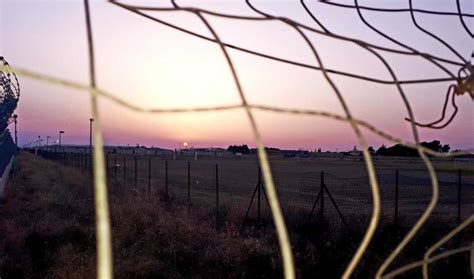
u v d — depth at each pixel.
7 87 10.49
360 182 33.69
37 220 13.56
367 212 16.78
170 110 0.86
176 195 22.50
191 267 9.32
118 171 46.41
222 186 32.22
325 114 0.99
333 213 16.42
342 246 9.44
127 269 8.65
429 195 24.98
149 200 17.98
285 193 25.56
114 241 10.65
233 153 153.12
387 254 9.00
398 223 12.55
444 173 38.34
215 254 9.79
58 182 27.02
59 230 11.41
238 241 10.66
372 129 1.03
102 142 0.79
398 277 7.96
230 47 1.46
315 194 25.84
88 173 32.88
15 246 10.16
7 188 20.95
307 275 8.15
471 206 20.23
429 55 1.34
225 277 8.74
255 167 68.00
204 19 1.06
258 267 8.79
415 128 1.17
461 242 10.03
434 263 8.40
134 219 13.11
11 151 33.09
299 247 9.54
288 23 1.12
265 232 12.57
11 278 8.37
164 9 1.07
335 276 8.14
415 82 1.38
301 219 14.01
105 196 0.76
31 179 27.31
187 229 11.77
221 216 15.15
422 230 11.85
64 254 9.40
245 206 16.86
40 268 8.95
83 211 15.51
